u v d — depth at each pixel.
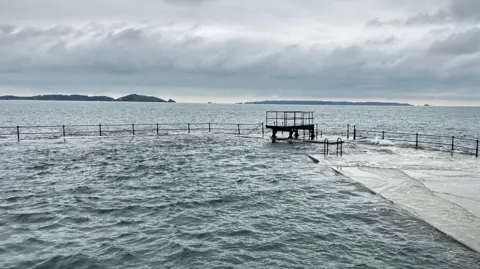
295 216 13.56
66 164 25.58
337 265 9.61
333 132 52.25
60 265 9.69
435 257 9.89
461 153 27.81
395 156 26.33
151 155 30.06
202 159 27.94
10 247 10.84
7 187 18.59
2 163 25.72
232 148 34.16
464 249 10.34
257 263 9.79
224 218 13.41
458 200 14.58
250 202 15.52
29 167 24.31
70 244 11.05
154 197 16.47
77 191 17.75
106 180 20.38
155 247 10.80
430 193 15.66
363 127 76.00
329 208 14.44
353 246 10.77
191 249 10.61
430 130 71.44
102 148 34.22
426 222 12.35
